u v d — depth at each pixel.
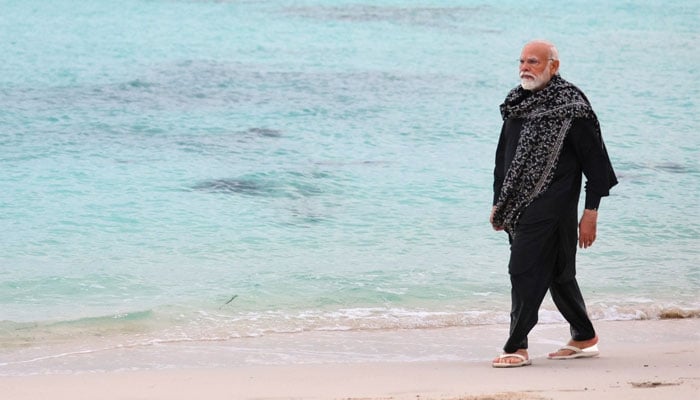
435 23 51.28
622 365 9.15
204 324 11.57
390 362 9.88
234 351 10.42
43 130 25.42
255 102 30.31
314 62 38.66
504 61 40.25
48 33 44.69
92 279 13.62
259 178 20.73
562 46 44.41
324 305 12.49
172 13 52.59
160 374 8.95
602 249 15.56
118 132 25.50
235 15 52.38
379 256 15.09
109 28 46.91
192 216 17.50
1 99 29.55
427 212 18.08
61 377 8.79
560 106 8.77
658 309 12.37
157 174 20.89
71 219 17.12
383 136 25.70
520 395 7.53
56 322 11.46
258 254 15.16
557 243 9.03
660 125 27.73
